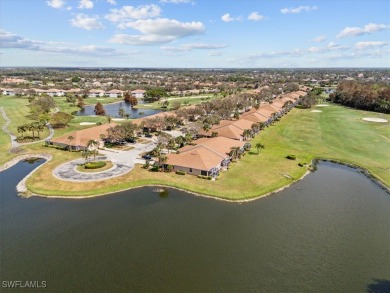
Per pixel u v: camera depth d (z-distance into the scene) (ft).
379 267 130.21
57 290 113.60
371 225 165.48
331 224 165.78
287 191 208.85
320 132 376.27
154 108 590.55
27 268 125.80
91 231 154.61
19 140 317.83
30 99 592.60
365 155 285.43
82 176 221.87
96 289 114.11
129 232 153.89
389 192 209.46
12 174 229.04
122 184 209.87
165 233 153.17
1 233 151.33
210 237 150.30
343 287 117.50
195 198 193.88
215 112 465.47
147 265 127.95
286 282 119.44
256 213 176.65
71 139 291.17
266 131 383.04
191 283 117.70
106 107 609.01
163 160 233.14
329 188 214.48
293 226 162.91
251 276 122.42
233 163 256.73
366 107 563.07
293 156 271.90
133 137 332.19
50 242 144.46
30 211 174.40
